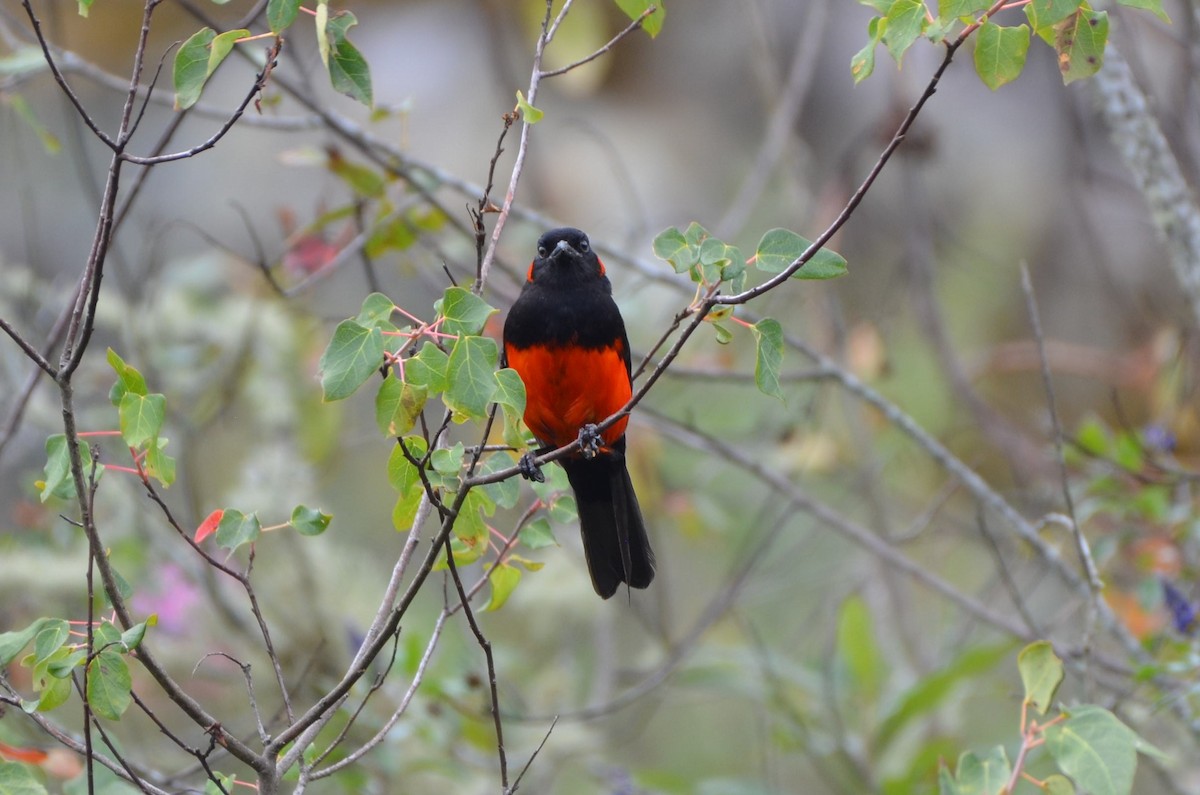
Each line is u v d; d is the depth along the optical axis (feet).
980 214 55.88
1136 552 32.99
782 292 45.96
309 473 40.22
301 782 17.95
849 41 58.29
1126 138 31.01
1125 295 47.24
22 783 19.26
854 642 39.22
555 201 57.72
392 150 33.58
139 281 36.68
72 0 51.44
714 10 62.54
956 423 48.55
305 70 35.70
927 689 34.50
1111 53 31.14
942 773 20.56
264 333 41.50
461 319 18.12
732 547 47.67
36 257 38.47
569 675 40.40
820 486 53.11
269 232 57.72
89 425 39.06
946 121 57.11
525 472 22.13
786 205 50.55
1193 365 37.76
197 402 41.11
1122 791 19.08
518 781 19.13
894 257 53.36
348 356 17.71
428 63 58.90
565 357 27.12
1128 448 32.14
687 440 37.76
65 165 56.90
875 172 17.58
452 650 36.42
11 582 34.19
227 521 18.83
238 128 58.85
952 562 51.21
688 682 38.65
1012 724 43.78
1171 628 28.96
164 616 36.55
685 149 61.31
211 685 37.06
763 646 36.96
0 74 33.81
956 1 17.78
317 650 26.17
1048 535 39.47
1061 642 35.09
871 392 33.81
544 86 59.36
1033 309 26.20
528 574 38.73
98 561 17.11
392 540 52.34
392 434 18.01
